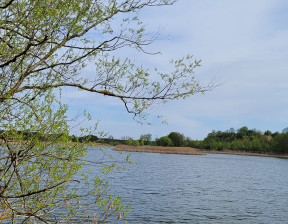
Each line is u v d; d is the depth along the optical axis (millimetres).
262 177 58219
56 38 4617
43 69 4555
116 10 4852
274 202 30812
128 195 28984
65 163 4559
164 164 77750
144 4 4906
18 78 4629
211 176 55469
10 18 4285
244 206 27703
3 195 4219
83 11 4500
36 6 3998
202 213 23594
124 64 4945
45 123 4488
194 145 175750
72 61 4766
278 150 157500
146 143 161375
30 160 4539
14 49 4324
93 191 5250
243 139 176250
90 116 4785
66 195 4953
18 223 4887
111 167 4938
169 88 4914
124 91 5000
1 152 4238
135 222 18891
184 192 34219
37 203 4590
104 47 4887
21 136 4398
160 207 24531
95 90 4938
